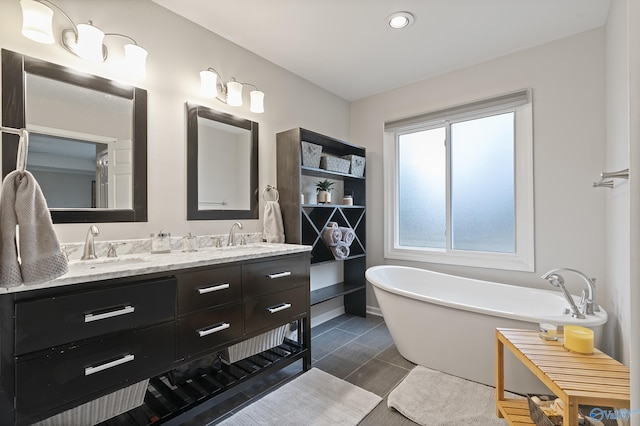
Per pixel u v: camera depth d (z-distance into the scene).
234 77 2.39
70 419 1.30
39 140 1.52
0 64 1.42
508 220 2.67
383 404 1.77
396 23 2.15
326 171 2.86
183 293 1.49
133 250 1.78
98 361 1.22
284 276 2.02
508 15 2.06
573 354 1.38
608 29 2.04
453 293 2.69
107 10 1.75
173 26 2.04
